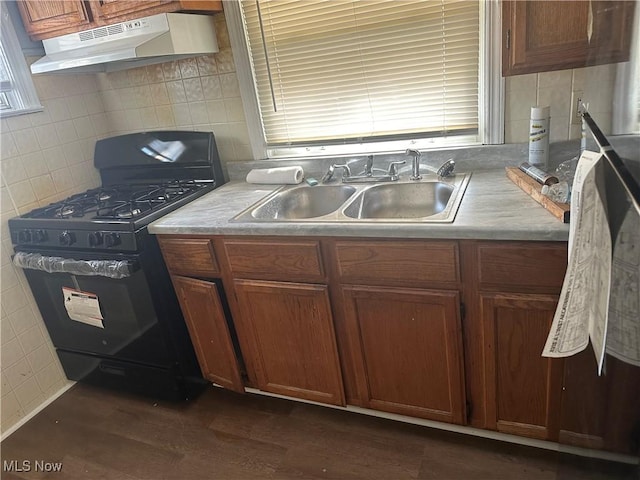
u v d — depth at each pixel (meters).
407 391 1.65
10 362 2.09
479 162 1.87
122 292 1.91
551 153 1.72
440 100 1.90
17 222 2.02
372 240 1.46
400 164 1.92
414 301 1.48
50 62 1.94
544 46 1.38
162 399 2.15
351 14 1.88
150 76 2.34
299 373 1.82
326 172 2.11
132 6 1.83
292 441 1.81
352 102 2.03
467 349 1.49
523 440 1.63
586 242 0.85
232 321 1.89
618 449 0.85
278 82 2.11
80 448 1.94
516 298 1.33
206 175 2.27
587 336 0.92
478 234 1.30
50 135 2.24
